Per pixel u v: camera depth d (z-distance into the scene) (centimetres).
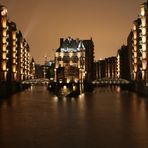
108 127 4231
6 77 13075
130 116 5419
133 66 17238
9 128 4194
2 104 8188
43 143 3272
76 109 6794
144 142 3281
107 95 12975
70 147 3102
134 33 15362
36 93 14775
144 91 11812
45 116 5500
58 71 15912
